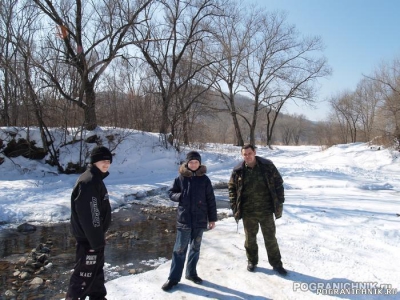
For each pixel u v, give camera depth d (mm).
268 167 4496
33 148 13359
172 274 4156
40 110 13102
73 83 14438
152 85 20469
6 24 12812
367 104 42469
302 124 73875
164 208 9852
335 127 50781
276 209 4418
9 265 5543
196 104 22297
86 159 13852
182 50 19406
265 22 30234
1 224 7953
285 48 31359
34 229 7625
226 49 20281
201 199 4254
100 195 3355
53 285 4762
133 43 15180
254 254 4664
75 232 3312
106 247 6355
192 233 4312
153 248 6328
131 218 8703
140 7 16234
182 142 19844
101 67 14992
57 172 13305
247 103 35312
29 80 12758
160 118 19688
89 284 3301
